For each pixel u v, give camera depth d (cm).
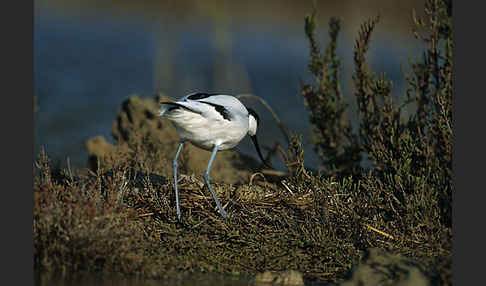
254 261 843
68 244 784
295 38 4156
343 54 2692
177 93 2616
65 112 2086
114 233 798
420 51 2584
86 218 795
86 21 4450
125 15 4731
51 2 4778
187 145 1359
